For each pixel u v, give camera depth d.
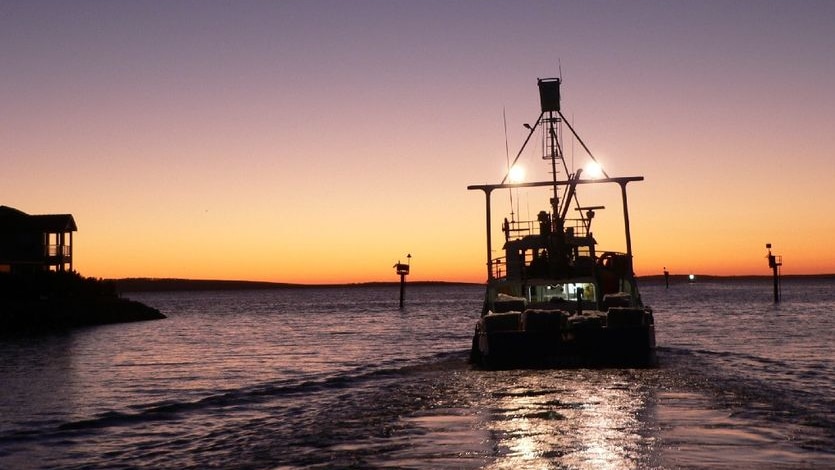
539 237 30.91
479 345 28.72
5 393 25.48
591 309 29.25
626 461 13.16
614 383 22.50
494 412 18.20
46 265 78.25
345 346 44.53
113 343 49.41
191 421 19.11
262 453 14.94
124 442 16.72
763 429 15.64
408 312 105.12
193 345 47.31
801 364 28.95
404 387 23.55
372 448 14.84
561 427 16.12
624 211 31.72
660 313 82.62
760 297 155.00
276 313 110.38
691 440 14.65
